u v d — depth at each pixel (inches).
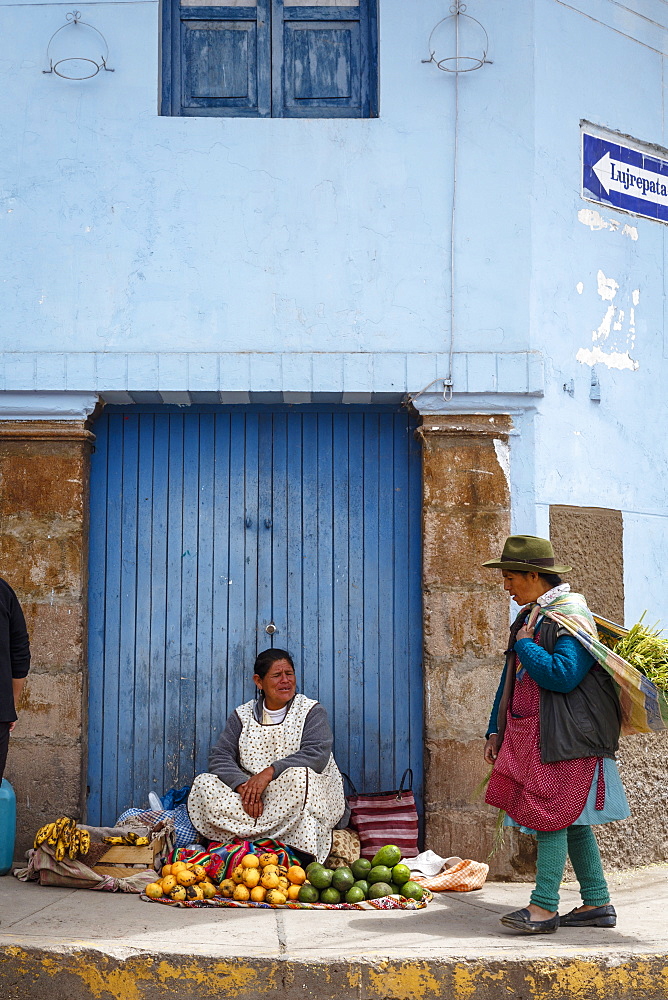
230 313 223.0
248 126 225.8
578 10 238.8
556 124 232.8
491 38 228.8
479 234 225.3
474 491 221.1
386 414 232.5
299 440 232.5
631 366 242.4
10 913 176.6
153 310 222.8
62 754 216.7
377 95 231.0
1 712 175.8
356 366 221.1
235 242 224.2
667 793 232.8
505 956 154.9
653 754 230.5
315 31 234.4
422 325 223.3
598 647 167.3
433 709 217.5
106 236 224.2
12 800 209.2
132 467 231.5
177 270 223.6
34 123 226.4
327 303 223.5
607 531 233.3
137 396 225.9
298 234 224.4
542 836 168.2
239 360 220.7
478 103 227.6
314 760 206.1
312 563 230.2
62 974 153.7
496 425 222.5
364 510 230.8
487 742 184.2
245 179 225.1
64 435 221.3
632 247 245.1
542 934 166.9
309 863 201.9
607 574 232.2
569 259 232.7
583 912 173.5
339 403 232.1
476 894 199.0
